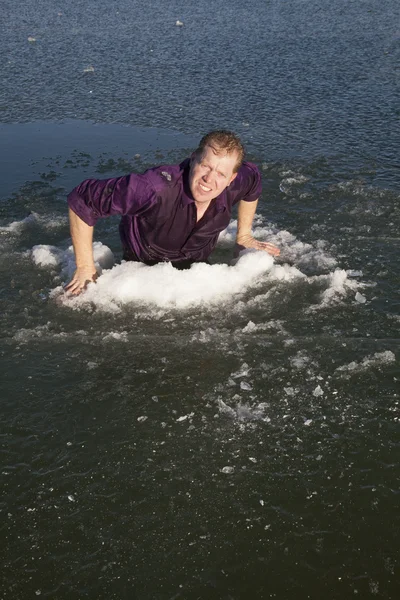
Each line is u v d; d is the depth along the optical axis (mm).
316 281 3406
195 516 2115
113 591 1894
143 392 2650
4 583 1916
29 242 3859
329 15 9852
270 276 3430
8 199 4398
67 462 2316
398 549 2016
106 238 3898
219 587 1904
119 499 2176
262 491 2203
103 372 2768
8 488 2211
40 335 3010
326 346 2928
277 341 2965
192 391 2654
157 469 2287
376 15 9836
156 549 2012
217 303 3244
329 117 5953
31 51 7945
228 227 3998
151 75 7133
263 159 5023
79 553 2000
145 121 5879
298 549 2014
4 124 5793
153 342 2965
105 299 3230
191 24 9305
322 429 2459
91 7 10359
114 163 4996
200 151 2990
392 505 2154
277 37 8625
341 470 2281
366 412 2539
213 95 6535
